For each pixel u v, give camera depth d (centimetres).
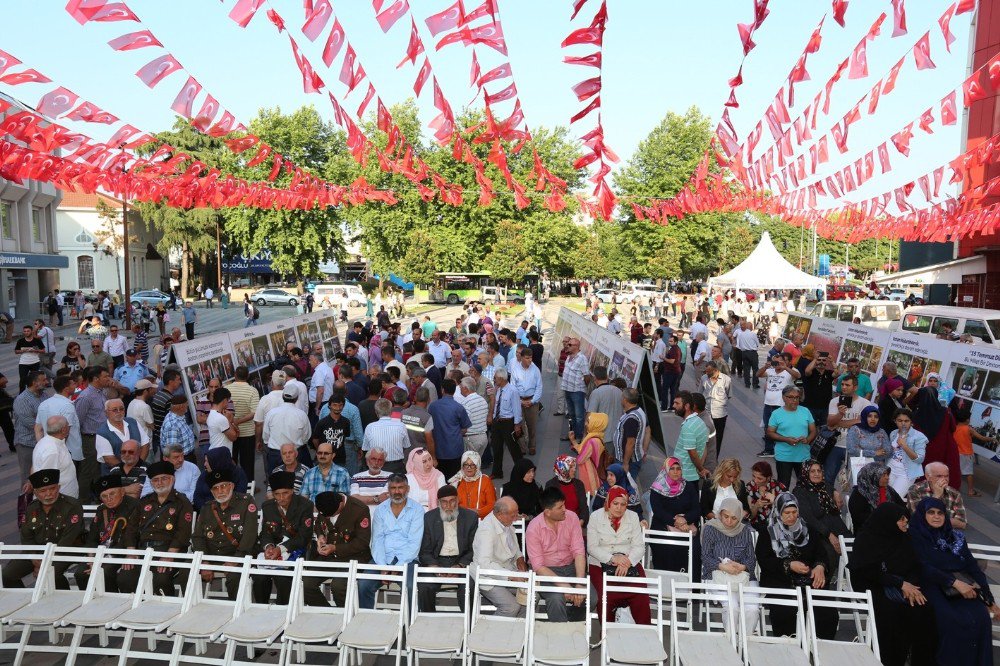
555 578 581
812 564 614
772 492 680
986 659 570
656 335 1823
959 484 982
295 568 602
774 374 1295
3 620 583
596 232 7794
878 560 593
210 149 5006
